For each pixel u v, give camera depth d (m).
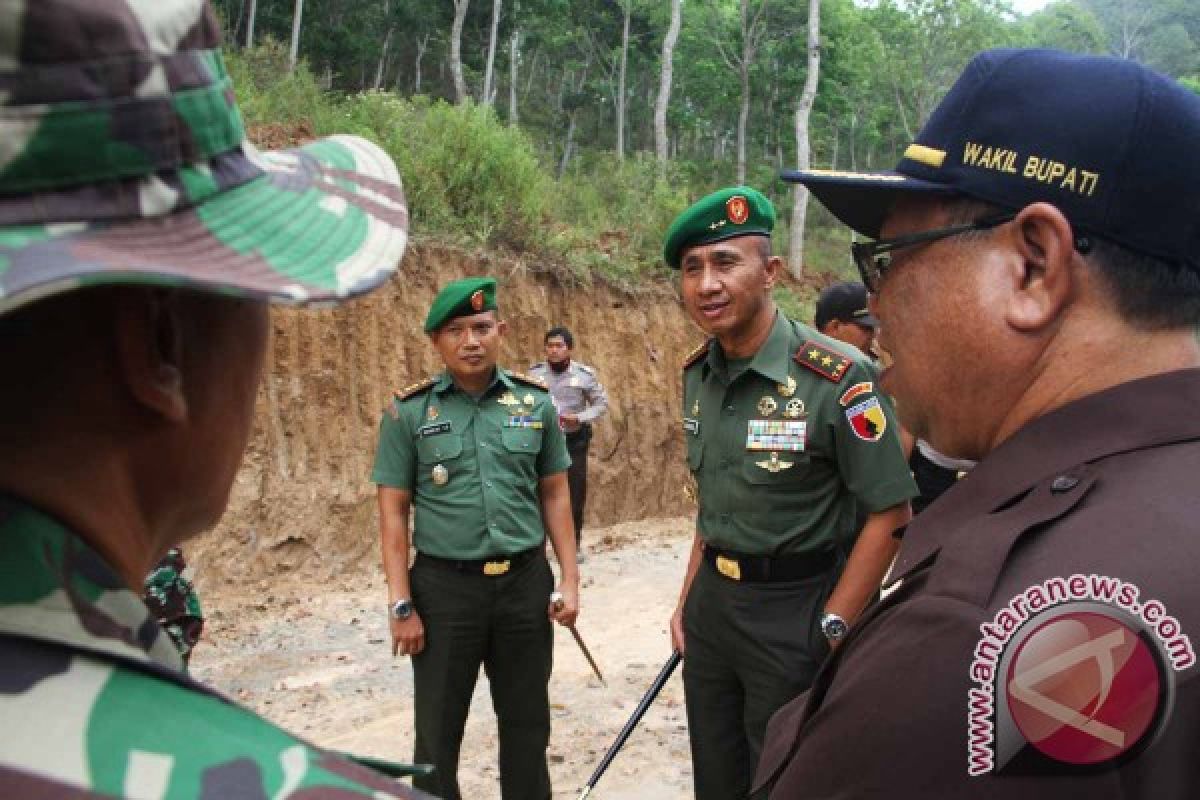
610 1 37.47
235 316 0.75
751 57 32.53
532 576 3.41
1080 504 0.89
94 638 0.60
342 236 0.76
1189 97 0.98
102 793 0.53
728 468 2.82
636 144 42.41
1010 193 1.01
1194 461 0.88
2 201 0.57
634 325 11.67
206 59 0.69
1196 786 0.77
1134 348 0.99
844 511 2.83
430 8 33.22
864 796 0.90
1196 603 0.79
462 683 3.34
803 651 2.73
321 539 7.94
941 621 0.87
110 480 0.67
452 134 10.57
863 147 44.53
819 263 26.11
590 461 10.85
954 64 39.22
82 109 0.58
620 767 4.16
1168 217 0.96
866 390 2.68
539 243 11.03
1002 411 1.05
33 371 0.62
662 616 6.65
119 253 0.59
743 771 2.96
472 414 3.39
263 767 0.58
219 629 6.24
